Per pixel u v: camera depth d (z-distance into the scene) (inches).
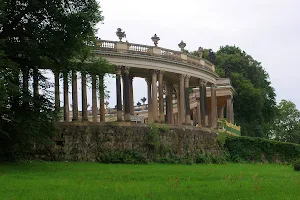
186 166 2401.6
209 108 4183.1
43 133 2057.1
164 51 3107.8
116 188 1121.4
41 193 1029.8
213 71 3595.0
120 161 2503.7
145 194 1012.5
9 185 1191.6
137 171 1796.3
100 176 1493.6
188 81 3238.2
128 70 2888.8
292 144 3454.7
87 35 2017.7
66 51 1945.1
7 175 1472.7
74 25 1884.8
